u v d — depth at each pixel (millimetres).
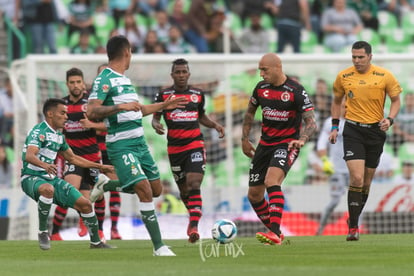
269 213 35594
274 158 33344
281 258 26266
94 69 53406
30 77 51031
